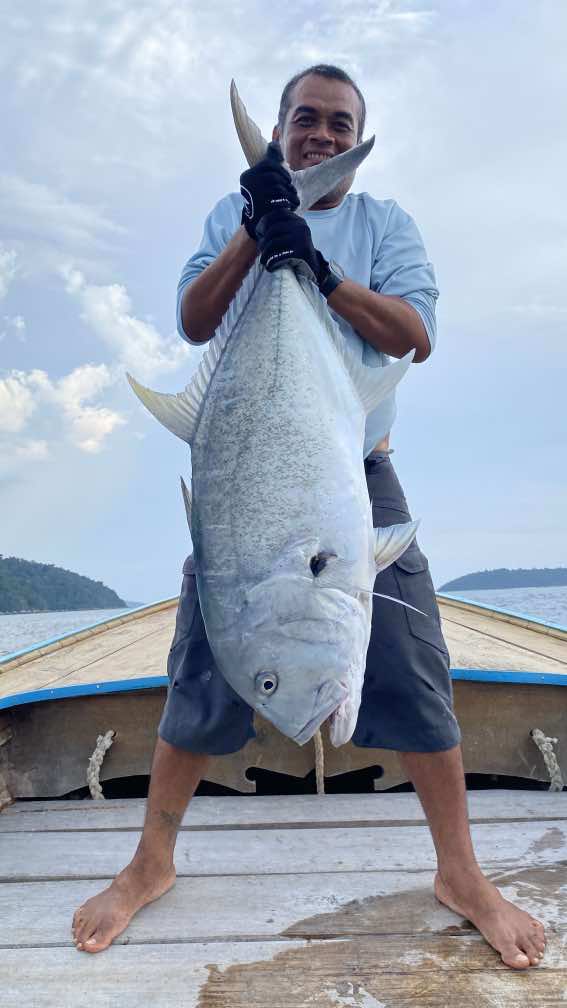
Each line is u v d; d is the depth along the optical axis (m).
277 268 1.95
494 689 3.13
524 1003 1.67
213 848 2.54
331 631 1.75
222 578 1.85
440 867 2.07
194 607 2.24
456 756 2.11
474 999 1.68
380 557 1.93
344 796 3.04
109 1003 1.70
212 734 2.12
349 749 3.16
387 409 2.45
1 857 2.53
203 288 2.27
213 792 3.42
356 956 1.85
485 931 1.89
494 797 2.98
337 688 1.75
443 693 2.16
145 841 2.14
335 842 2.57
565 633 4.25
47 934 2.00
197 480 1.93
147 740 3.18
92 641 4.68
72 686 3.13
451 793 2.09
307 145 2.57
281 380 1.91
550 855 2.43
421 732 2.09
